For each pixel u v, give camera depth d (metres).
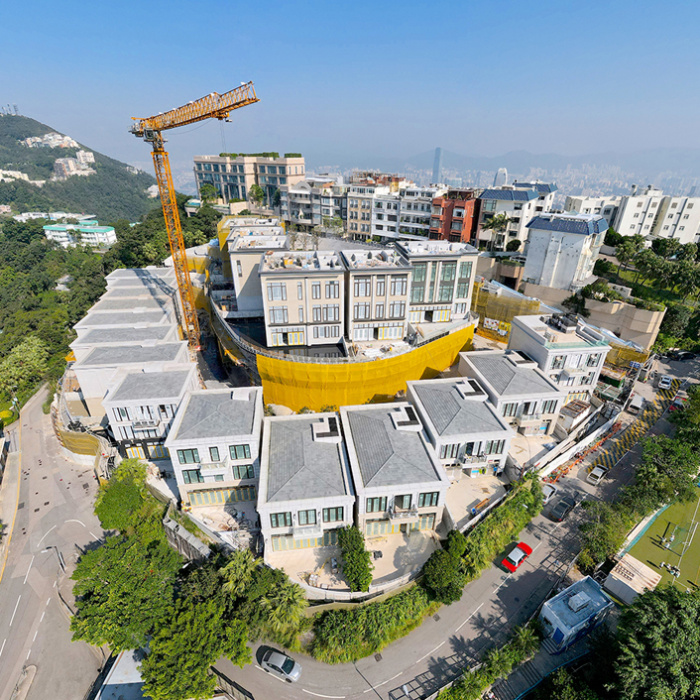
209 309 107.38
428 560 44.91
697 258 101.25
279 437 52.69
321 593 43.50
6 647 47.62
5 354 106.75
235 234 96.00
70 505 65.06
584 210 134.75
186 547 50.56
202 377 85.06
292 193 157.25
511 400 59.03
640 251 99.25
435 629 43.41
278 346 74.44
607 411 71.06
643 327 84.00
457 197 124.19
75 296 135.75
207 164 192.12
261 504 43.06
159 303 89.31
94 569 44.44
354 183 148.38
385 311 75.19
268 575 43.50
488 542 49.53
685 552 51.03
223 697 39.53
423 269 77.88
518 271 100.88
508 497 52.91
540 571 48.69
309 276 69.44
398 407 57.62
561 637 40.97
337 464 48.41
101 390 69.06
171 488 57.22
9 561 56.91
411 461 48.38
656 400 77.75
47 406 88.94
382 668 40.56
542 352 65.69
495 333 95.94
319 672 40.59
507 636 42.72
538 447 61.75
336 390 70.44
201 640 38.47
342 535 45.00
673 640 35.53
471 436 51.75
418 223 128.38
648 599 38.97
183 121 81.44
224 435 49.97
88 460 72.44
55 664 46.06
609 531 49.00
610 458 64.69
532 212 120.00
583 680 38.12
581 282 95.94
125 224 169.38
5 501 66.00
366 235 139.38
